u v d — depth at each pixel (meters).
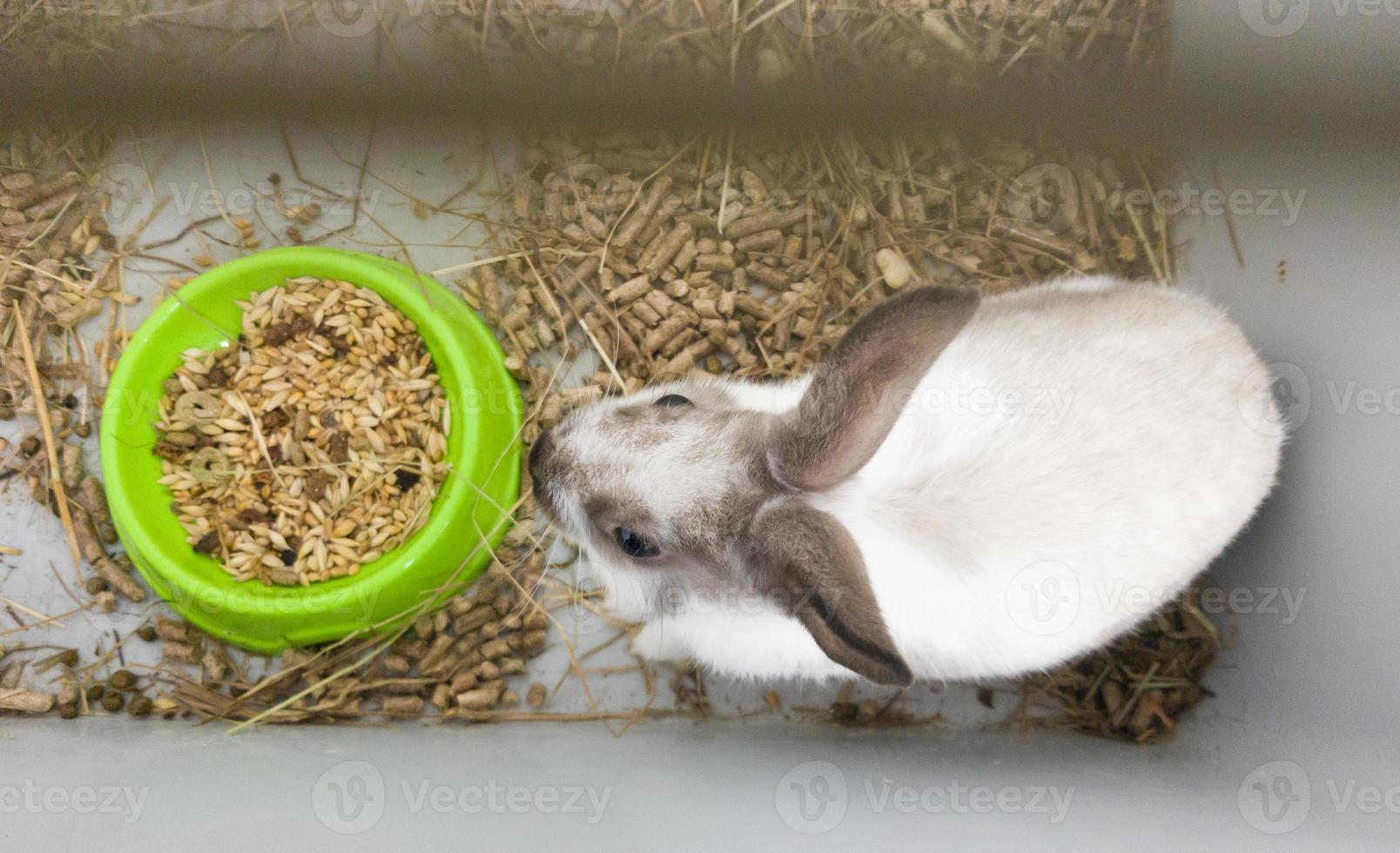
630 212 0.67
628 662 0.64
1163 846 0.53
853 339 0.54
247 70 0.68
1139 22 0.67
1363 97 0.57
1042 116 0.67
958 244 0.67
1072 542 0.57
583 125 0.67
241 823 0.53
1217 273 0.64
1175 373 0.58
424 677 0.63
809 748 0.60
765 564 0.55
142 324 0.65
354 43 0.68
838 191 0.67
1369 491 0.56
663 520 0.57
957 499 0.58
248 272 0.63
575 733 0.62
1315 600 0.58
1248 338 0.62
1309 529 0.58
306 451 0.63
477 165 0.68
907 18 0.68
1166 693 0.62
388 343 0.64
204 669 0.63
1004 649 0.59
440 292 0.64
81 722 0.62
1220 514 0.58
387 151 0.68
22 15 0.68
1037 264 0.67
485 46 0.68
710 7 0.68
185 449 0.63
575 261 0.67
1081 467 0.57
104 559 0.64
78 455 0.65
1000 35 0.68
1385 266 0.56
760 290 0.67
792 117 0.67
